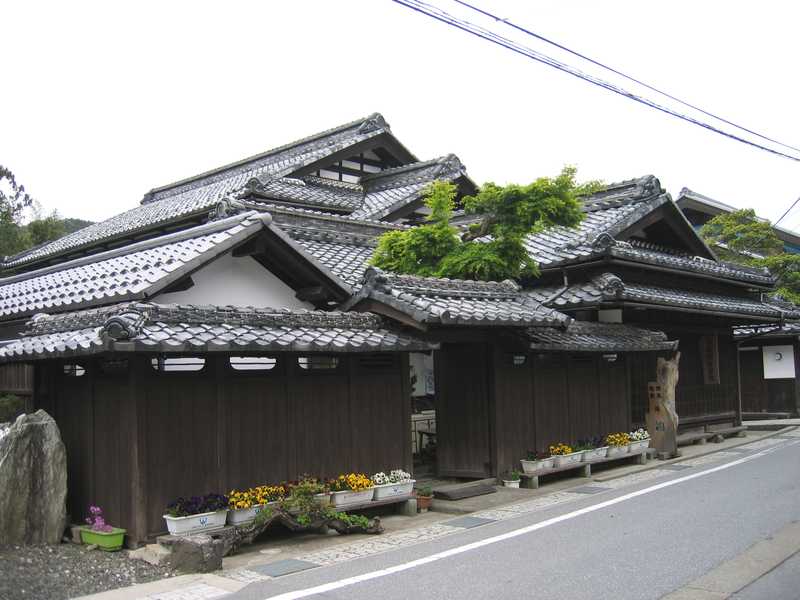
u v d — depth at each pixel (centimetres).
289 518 865
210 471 850
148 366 804
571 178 1326
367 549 845
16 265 2369
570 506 1074
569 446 1354
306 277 1145
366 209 2039
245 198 1822
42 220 3203
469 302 1187
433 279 1184
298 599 647
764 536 848
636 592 652
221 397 866
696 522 930
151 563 754
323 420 979
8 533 792
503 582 689
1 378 1432
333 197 2066
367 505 984
